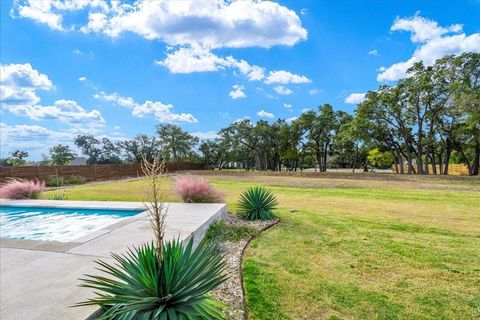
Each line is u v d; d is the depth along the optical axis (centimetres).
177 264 236
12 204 830
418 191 1280
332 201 995
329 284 348
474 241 514
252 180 2025
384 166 4309
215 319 246
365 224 644
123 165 2416
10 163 2714
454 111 2102
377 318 279
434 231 582
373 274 377
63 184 1712
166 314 218
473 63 2042
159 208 240
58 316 233
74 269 333
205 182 833
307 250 471
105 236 470
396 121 2567
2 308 247
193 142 4144
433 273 379
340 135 2869
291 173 2756
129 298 216
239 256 444
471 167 2645
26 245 423
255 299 311
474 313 288
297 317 280
